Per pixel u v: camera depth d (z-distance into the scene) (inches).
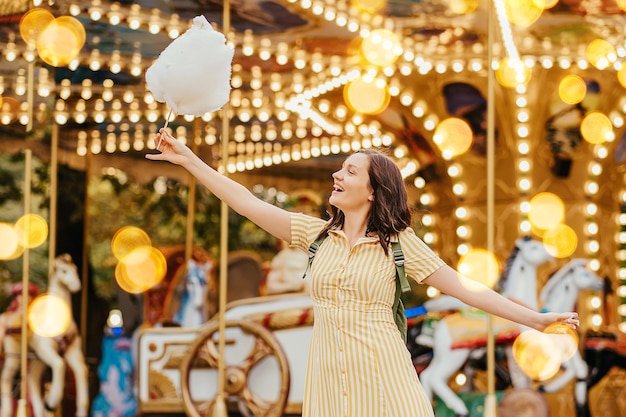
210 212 593.9
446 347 339.9
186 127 440.1
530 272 344.8
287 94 386.6
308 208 458.3
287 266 398.6
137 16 324.5
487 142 339.3
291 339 359.3
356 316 151.6
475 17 325.1
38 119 395.5
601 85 351.3
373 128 388.2
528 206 355.9
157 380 362.0
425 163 382.6
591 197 358.0
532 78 350.3
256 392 356.5
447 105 362.9
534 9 316.5
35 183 619.2
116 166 455.5
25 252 386.0
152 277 541.0
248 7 319.0
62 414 411.5
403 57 347.9
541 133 356.8
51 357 398.0
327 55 355.9
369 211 157.5
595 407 347.9
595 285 344.5
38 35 335.9
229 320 357.7
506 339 339.6
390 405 150.3
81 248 434.9
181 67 155.6
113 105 396.8
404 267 154.9
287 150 435.8
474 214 366.0
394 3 315.0
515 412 338.6
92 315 435.8
